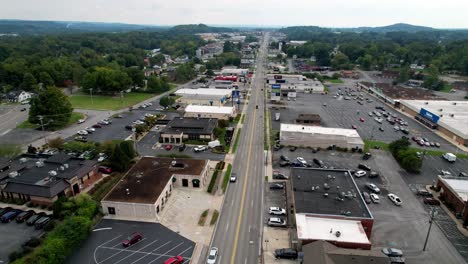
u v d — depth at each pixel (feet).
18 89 618.85
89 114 464.65
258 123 431.02
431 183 269.64
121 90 591.37
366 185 259.60
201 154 324.60
